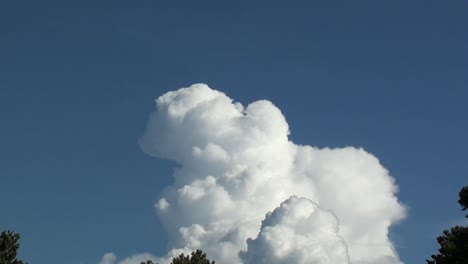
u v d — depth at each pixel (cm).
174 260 5994
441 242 6197
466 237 5919
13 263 4969
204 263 6028
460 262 5909
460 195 5691
